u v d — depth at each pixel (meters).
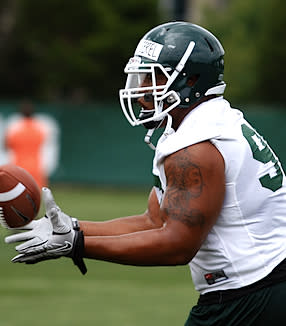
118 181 66.19
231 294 12.30
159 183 12.94
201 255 12.45
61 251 11.76
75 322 22.05
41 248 11.75
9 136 43.34
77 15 92.31
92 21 93.00
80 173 66.62
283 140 63.06
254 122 63.53
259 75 90.31
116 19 92.06
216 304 12.45
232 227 12.16
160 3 98.31
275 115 63.00
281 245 12.27
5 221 12.60
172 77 12.38
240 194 12.05
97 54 92.88
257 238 12.17
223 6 122.19
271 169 12.30
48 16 93.00
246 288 12.22
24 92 97.88
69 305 24.38
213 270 12.37
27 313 23.11
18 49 95.75
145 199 57.91
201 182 11.71
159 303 24.91
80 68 93.00
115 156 66.25
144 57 12.52
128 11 92.25
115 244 11.74
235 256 12.17
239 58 97.31
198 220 11.68
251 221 12.16
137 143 65.81
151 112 12.61
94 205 52.44
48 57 93.88
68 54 93.25
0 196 12.42
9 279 28.67
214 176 11.77
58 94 99.44
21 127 43.09
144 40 12.65
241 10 101.94
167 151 11.88
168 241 11.69
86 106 66.31
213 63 12.53
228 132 12.04
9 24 98.44
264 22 89.94
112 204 53.38
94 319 22.44
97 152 66.44
